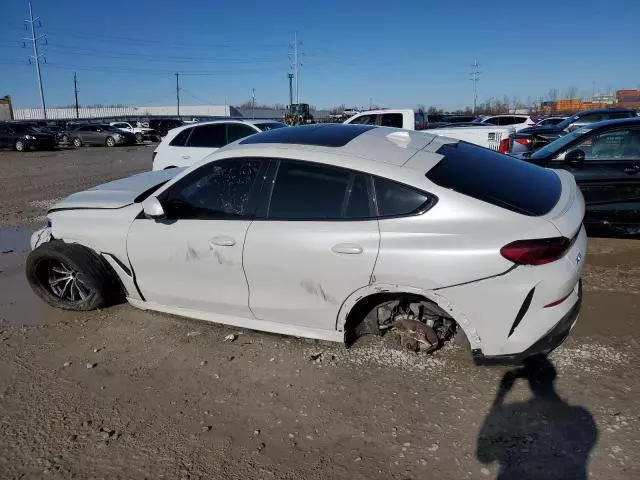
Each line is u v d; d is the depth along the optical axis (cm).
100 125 3278
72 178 1463
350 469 260
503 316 292
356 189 324
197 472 263
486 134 1220
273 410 310
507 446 271
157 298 405
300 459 269
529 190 324
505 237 286
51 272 451
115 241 405
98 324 433
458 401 309
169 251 379
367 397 317
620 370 330
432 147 362
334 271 323
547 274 283
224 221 360
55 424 304
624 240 605
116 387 340
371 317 352
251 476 259
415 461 264
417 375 337
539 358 347
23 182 1385
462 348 360
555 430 281
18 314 461
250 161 359
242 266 351
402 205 311
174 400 324
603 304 427
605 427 280
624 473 248
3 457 278
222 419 304
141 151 2731
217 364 363
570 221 297
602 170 577
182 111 8856
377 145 350
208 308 384
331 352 369
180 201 380
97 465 270
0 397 332
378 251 309
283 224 339
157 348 389
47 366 369
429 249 298
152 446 283
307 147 349
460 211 299
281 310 352
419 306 341
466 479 251
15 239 743
